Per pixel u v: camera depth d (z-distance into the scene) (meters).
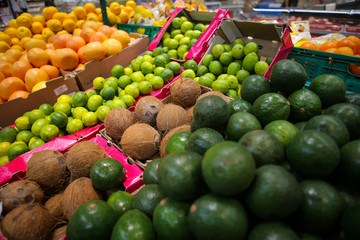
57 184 0.56
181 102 0.74
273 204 0.27
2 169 0.60
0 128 0.76
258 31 0.89
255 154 0.33
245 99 0.52
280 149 0.34
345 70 0.73
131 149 0.59
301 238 0.30
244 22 0.87
